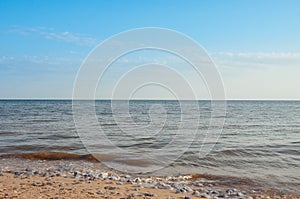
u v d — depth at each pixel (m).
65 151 15.75
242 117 44.50
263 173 11.54
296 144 18.83
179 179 10.59
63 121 33.09
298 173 11.57
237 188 9.55
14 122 31.91
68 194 7.91
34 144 17.73
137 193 8.37
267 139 21.23
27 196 7.55
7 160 13.59
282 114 53.69
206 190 9.23
